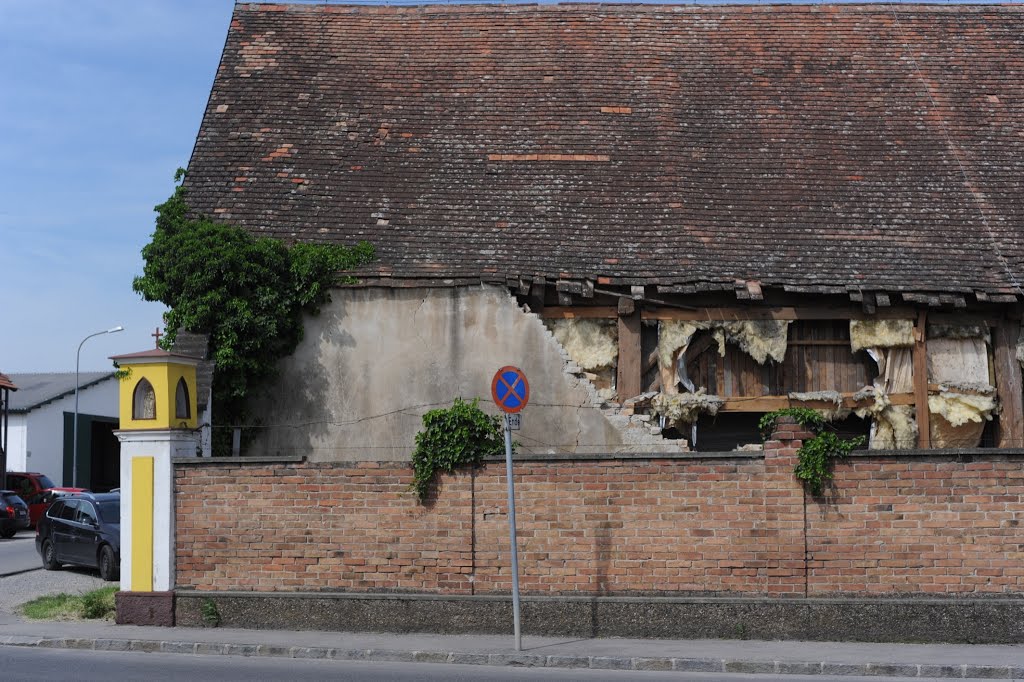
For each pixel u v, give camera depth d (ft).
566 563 43.16
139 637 42.73
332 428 62.03
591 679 34.83
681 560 42.52
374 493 44.80
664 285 61.67
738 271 62.34
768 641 41.42
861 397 63.00
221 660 39.14
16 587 60.70
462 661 38.81
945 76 76.18
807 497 42.11
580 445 60.23
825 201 67.05
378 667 37.45
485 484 44.01
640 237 64.49
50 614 48.96
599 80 76.23
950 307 63.00
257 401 62.23
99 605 48.88
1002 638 40.73
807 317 62.80
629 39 79.66
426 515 44.37
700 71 77.10
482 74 76.95
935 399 62.69
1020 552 41.19
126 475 46.83
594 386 60.70
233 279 60.08
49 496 123.34
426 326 62.13
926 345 63.10
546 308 63.10
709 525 42.45
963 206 66.59
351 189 67.82
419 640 41.96
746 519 42.29
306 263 62.03
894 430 63.00
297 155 70.18
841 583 41.75
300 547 45.21
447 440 44.11
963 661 36.81
